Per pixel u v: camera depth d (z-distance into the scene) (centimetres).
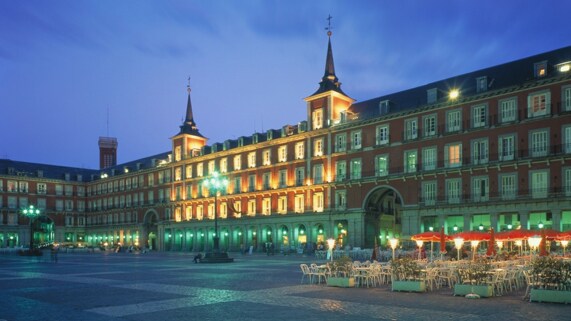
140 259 5241
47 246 7938
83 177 11688
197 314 1494
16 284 2442
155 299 1828
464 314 1462
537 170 4534
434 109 5372
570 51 4706
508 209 4659
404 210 5475
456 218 5116
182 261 4700
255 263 4166
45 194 10944
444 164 5216
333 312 1505
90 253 7575
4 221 10244
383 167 5809
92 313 1535
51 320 1423
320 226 6531
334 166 6372
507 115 4806
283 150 7150
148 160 10612
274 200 7150
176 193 9031
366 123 6025
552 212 4391
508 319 1380
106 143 13025
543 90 4572
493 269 1984
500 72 5162
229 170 7981
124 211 10369
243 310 1556
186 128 9181
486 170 4872
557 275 1694
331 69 6869
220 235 8038
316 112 6731
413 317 1413
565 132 4400
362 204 5969
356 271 2295
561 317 1410
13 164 10894
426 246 5175
